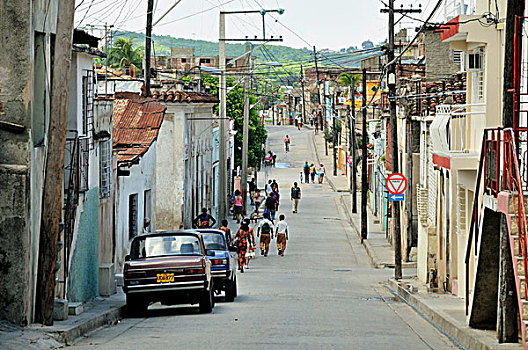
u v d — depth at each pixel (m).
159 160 51.75
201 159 62.03
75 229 25.69
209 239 31.83
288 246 56.94
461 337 18.84
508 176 16.66
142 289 24.75
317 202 90.06
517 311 16.69
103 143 30.67
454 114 25.16
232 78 104.44
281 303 29.09
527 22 21.89
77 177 24.81
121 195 35.34
